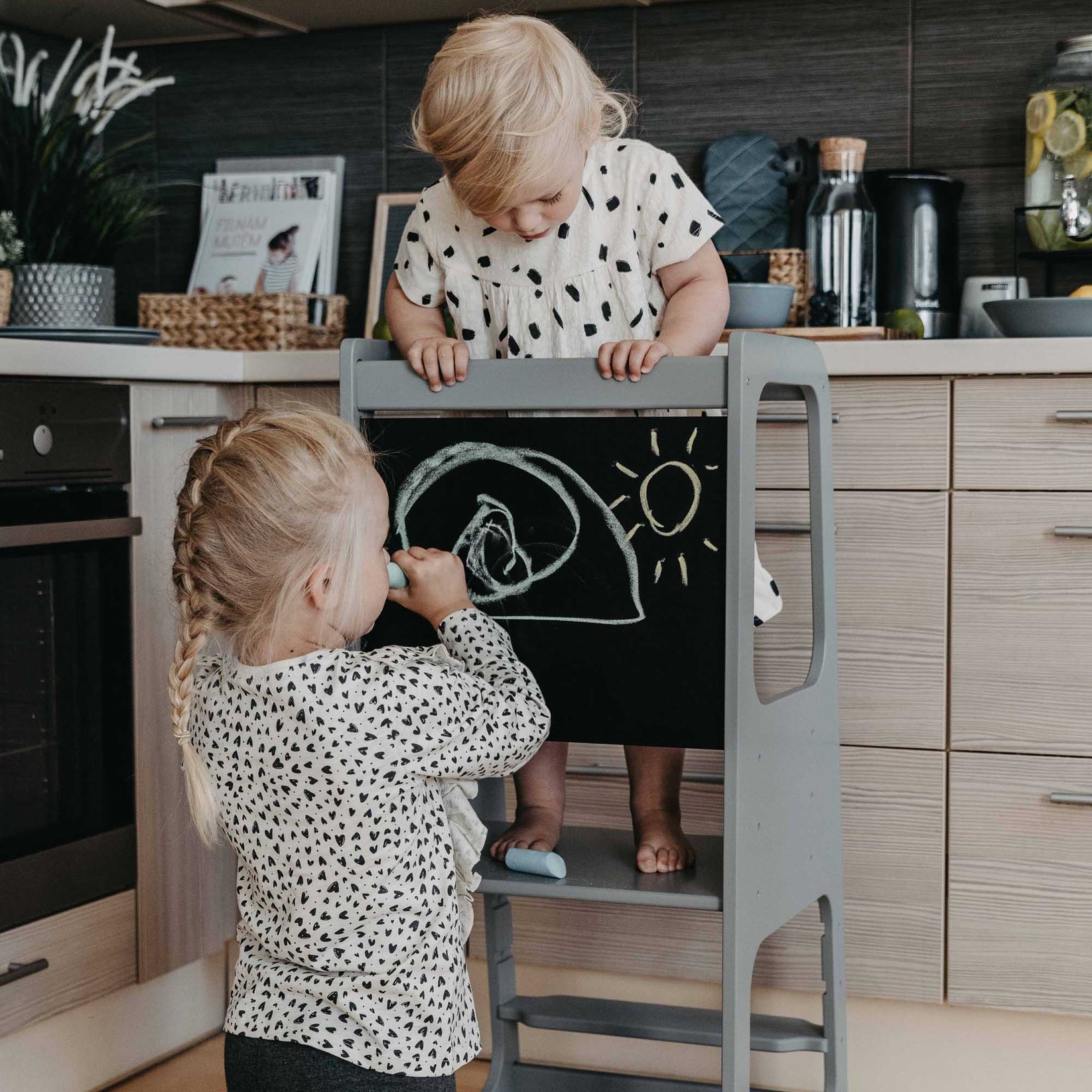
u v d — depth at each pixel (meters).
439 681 1.27
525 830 1.57
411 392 1.47
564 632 1.43
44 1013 1.82
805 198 2.27
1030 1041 1.85
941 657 1.83
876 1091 1.91
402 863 1.24
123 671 1.95
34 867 1.80
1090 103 2.04
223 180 2.63
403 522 1.48
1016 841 1.81
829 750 1.63
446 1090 1.25
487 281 1.56
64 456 1.83
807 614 1.88
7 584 1.76
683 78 2.38
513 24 1.38
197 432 2.07
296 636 1.26
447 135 1.34
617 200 1.52
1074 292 2.11
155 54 2.69
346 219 2.59
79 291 2.24
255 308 2.30
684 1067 1.98
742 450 1.34
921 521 1.82
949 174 2.26
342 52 2.56
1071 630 1.77
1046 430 1.77
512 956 1.85
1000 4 2.22
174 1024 2.08
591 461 1.41
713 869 1.48
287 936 1.24
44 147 2.29
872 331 1.97
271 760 1.22
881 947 1.87
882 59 2.28
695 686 1.39
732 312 1.99
